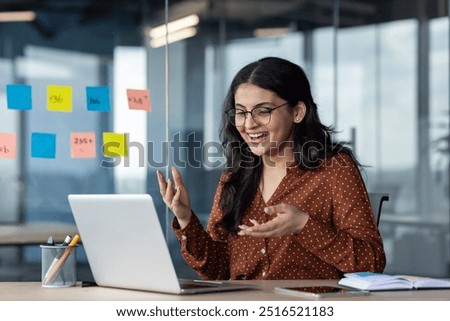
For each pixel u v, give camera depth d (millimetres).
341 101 5930
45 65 5797
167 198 2432
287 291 2016
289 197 2590
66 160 5824
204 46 5867
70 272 2266
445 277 5859
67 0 5809
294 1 5922
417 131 5879
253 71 2570
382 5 5914
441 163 5852
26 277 5762
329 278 2543
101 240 2166
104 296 2031
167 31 5848
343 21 5934
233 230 2617
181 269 5824
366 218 2488
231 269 2621
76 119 5824
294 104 2598
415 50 5871
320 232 2266
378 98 5914
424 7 5855
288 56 5926
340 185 2547
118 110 5828
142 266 2070
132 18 5840
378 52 5914
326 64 5930
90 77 5828
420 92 5867
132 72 5832
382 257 2396
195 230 2500
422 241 5918
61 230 5047
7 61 5754
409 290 2074
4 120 5758
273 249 2564
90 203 2133
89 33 5824
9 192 5777
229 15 5883
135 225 2033
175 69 5859
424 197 5879
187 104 5863
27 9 5770
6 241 4605
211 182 5852
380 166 5895
